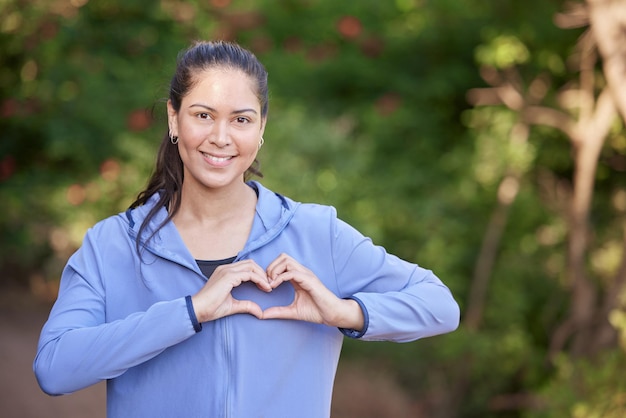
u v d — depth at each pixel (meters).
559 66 9.29
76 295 2.41
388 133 9.94
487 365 8.54
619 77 7.22
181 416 2.36
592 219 9.34
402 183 9.32
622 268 7.75
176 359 2.37
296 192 8.12
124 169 8.59
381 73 10.31
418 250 9.03
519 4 9.16
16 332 9.31
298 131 8.62
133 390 2.41
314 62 9.82
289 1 10.22
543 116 8.87
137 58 8.70
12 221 9.12
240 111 2.35
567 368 7.25
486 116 9.52
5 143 9.25
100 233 2.49
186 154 2.38
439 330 2.54
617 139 9.01
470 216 9.37
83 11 8.56
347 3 10.26
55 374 2.27
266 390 2.38
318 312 2.38
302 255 2.49
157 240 2.43
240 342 2.35
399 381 8.91
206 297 2.26
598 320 7.83
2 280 10.64
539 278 9.16
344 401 8.52
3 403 7.67
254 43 9.53
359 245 2.54
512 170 8.98
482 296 8.91
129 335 2.23
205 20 9.08
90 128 8.55
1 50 8.90
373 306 2.41
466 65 10.20
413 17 10.20
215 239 2.47
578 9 8.25
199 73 2.35
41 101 8.56
